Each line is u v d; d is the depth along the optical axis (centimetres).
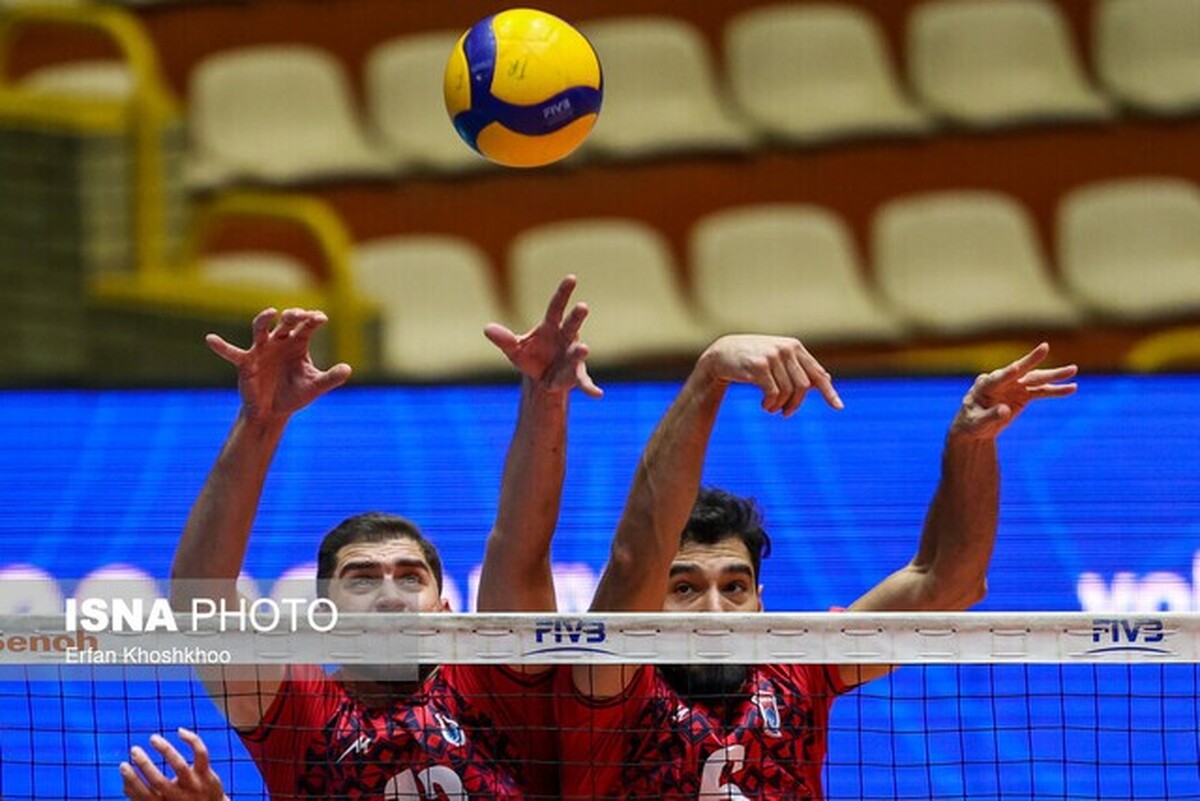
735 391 2502
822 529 2447
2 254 3256
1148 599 2425
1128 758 2202
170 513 2466
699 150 3566
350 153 3591
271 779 1490
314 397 1505
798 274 3541
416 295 3500
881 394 2505
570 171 3556
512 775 1514
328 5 3691
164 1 3666
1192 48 3712
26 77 3634
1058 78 3706
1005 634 1452
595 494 2447
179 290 3256
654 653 1451
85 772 2114
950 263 3562
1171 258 3575
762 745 1522
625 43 3681
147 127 3322
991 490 1620
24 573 2428
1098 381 2498
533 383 1505
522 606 1531
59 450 2475
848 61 3706
